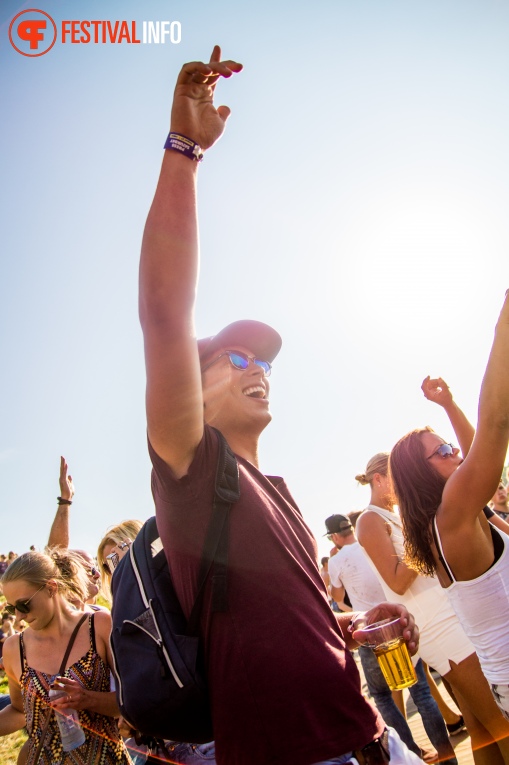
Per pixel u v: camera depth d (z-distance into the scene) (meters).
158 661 1.43
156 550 1.76
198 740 1.50
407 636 1.80
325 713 1.36
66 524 3.75
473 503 2.17
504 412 2.06
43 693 2.72
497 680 2.23
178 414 1.37
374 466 3.61
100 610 3.11
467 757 3.89
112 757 2.62
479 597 2.24
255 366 1.92
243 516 1.49
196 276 1.45
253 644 1.38
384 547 3.29
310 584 1.52
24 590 2.75
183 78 1.53
